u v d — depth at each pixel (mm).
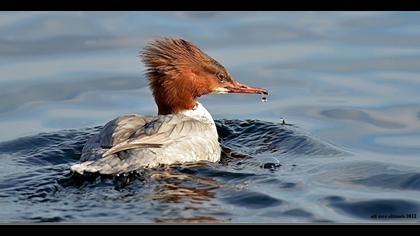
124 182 12836
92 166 12883
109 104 17609
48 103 17547
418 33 20484
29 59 19422
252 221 11602
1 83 18250
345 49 19875
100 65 19266
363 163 14344
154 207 11930
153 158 13320
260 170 13852
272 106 17562
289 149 15211
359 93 17828
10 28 20938
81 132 16047
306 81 18453
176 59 15328
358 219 11922
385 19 21438
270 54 19719
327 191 12898
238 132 16156
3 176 13445
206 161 14188
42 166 14188
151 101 17797
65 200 12258
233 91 15719
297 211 12008
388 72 18609
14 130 16266
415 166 14203
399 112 16891
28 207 11992
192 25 21312
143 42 20188
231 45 20188
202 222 11500
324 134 16000
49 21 21406
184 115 14680
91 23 21359
